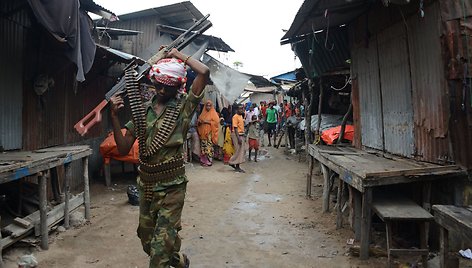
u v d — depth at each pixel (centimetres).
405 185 527
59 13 486
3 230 464
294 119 1598
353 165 514
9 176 405
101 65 966
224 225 605
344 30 835
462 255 432
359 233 513
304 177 1034
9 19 580
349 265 440
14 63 598
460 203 446
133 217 640
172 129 293
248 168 1194
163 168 294
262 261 459
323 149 730
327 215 654
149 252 327
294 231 571
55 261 448
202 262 457
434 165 477
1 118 566
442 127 468
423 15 458
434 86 481
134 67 316
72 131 839
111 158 902
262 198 795
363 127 743
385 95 635
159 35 1405
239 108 1135
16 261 441
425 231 425
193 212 684
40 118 687
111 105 308
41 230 481
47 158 486
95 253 477
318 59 913
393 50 599
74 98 848
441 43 458
